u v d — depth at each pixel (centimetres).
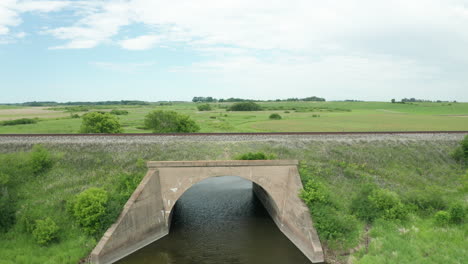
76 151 3256
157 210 2877
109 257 2369
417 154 3684
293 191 2891
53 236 2331
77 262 2266
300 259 2514
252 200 4019
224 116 10219
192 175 2916
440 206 2808
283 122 8175
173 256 2564
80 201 2447
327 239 2508
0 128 6319
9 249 2248
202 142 3550
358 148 3688
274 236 2964
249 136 3794
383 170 3338
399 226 2569
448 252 2220
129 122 8125
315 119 8994
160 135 3691
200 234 2984
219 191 4394
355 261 2298
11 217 2430
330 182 3070
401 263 2162
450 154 3731
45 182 2833
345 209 2773
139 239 2675
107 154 3234
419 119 8638
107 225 2448
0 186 2620
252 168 2978
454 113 10975
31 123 7244
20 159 2973
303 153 3472
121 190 2803
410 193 2964
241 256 2569
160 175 2911
